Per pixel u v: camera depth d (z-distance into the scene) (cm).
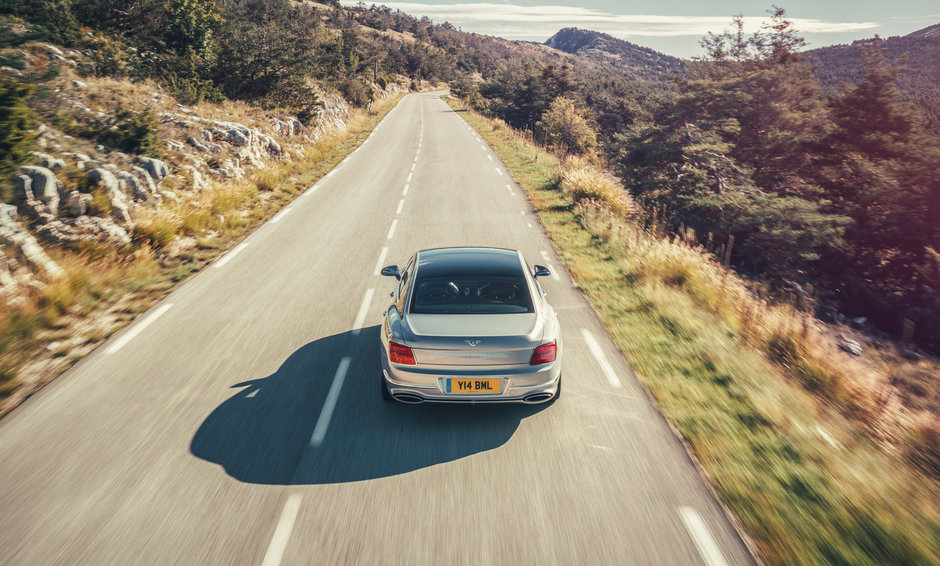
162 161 1366
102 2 2609
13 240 808
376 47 9231
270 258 1069
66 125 1297
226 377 584
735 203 1958
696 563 321
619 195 1672
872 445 473
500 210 1516
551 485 398
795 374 621
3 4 1961
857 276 1861
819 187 2197
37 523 357
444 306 490
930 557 329
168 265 1013
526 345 454
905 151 2045
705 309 823
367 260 1055
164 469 420
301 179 1941
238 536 345
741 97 2562
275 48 2695
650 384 564
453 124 4378
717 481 402
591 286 898
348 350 654
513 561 323
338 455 439
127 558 325
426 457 436
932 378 816
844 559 326
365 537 344
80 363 619
